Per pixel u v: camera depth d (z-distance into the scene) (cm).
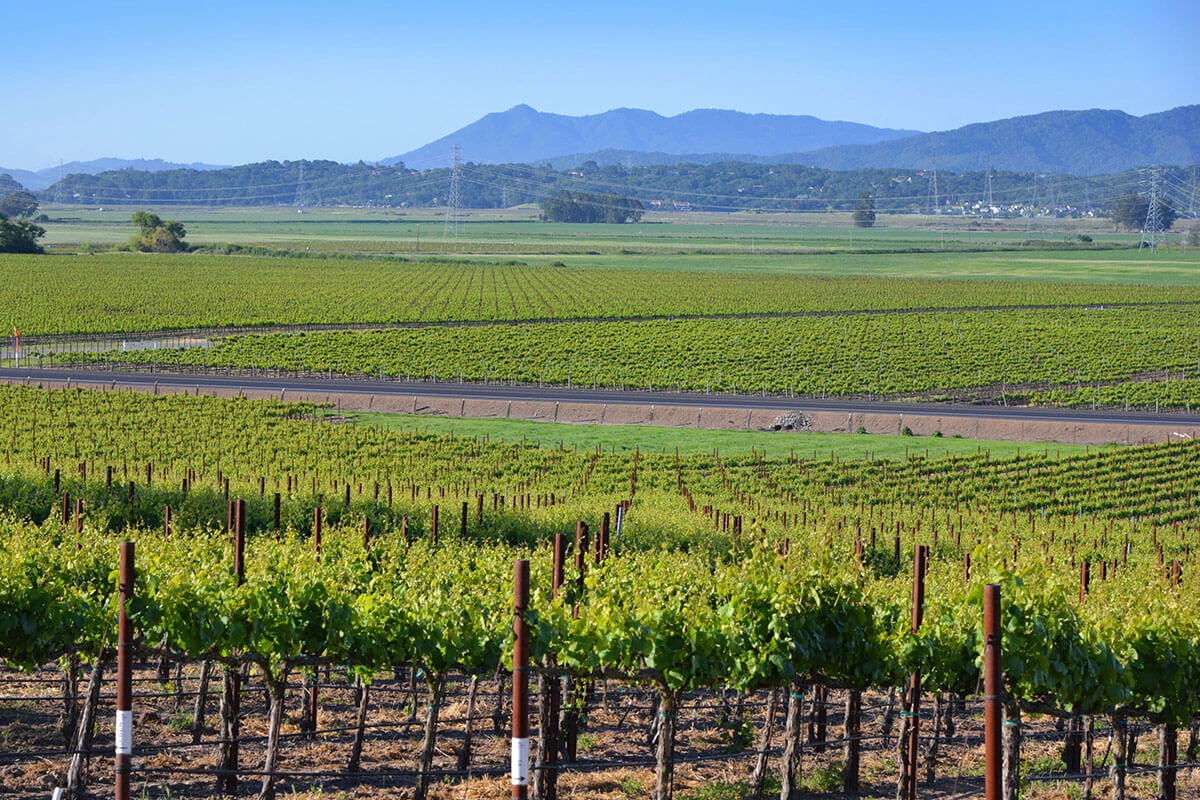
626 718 2728
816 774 2286
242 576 2078
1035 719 2931
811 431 9019
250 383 10025
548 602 2050
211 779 2123
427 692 2842
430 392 9788
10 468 4878
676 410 9356
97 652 2083
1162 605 2161
